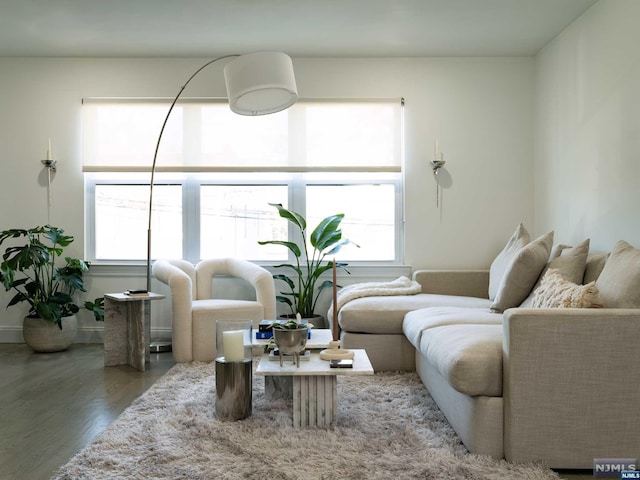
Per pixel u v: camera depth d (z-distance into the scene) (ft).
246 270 15.47
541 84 16.39
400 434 8.57
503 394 7.63
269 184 17.52
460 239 16.99
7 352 15.60
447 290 15.81
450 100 17.06
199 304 14.49
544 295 9.45
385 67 17.07
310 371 8.61
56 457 7.92
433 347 9.08
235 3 13.21
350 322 12.93
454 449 7.97
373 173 17.35
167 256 17.58
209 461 7.51
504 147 16.99
